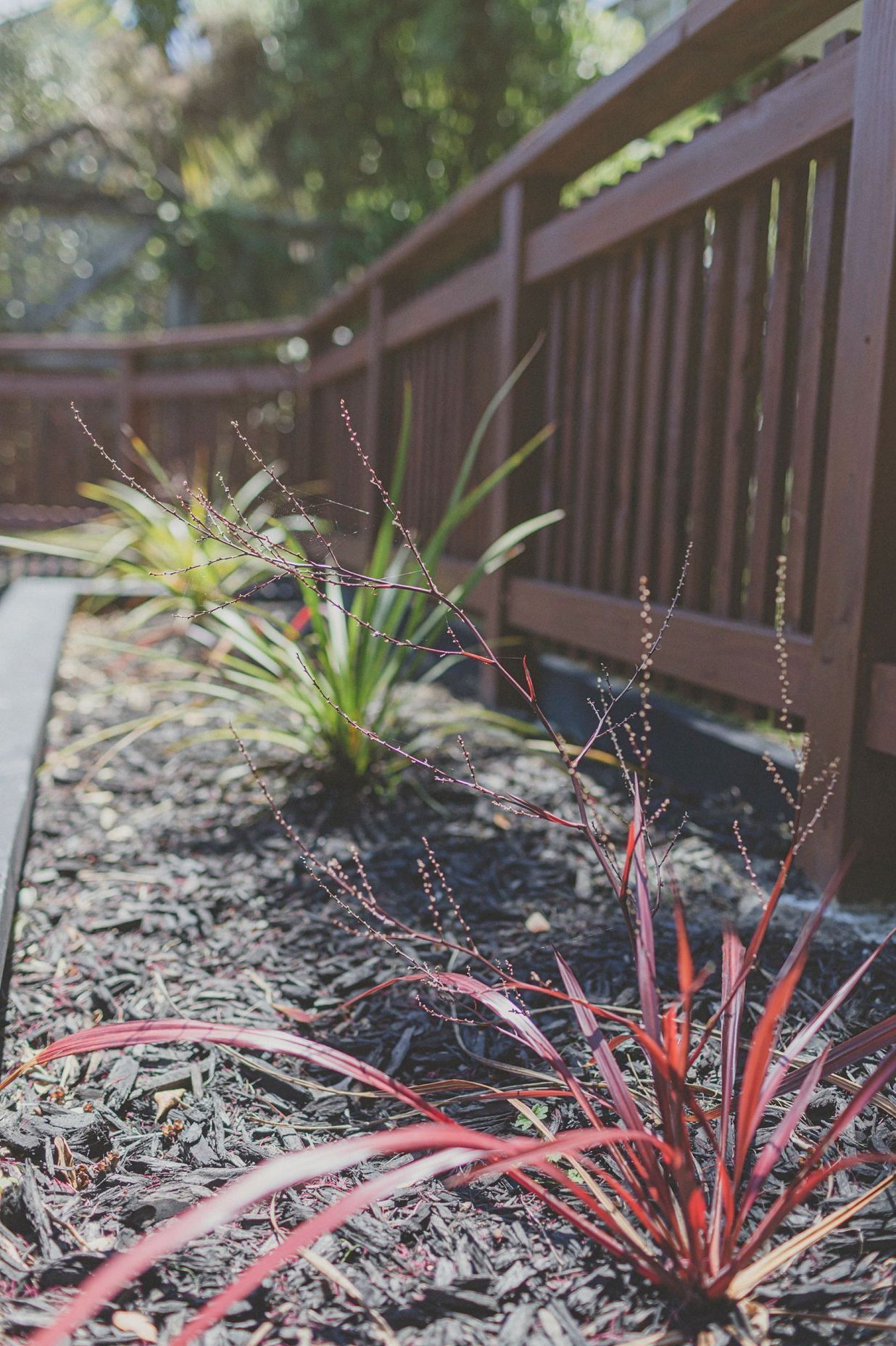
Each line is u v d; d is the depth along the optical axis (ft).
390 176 34.45
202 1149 4.12
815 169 7.42
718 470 8.55
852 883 6.24
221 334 23.75
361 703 8.22
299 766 8.79
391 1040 4.92
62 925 6.10
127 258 32.01
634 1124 3.34
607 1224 3.34
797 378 7.32
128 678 12.66
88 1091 4.52
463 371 13.64
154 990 5.37
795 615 7.20
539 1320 3.18
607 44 33.30
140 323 34.42
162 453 25.55
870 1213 3.53
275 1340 3.12
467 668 12.41
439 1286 3.33
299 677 8.47
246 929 6.07
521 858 6.99
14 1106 4.38
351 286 18.15
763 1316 3.13
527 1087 4.46
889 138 5.82
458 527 13.93
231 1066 4.73
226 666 12.82
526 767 8.98
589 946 5.68
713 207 8.25
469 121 33.01
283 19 33.55
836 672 6.30
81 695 11.82
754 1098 3.21
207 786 8.59
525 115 32.40
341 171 34.78
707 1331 3.09
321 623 8.09
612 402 9.92
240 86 34.76
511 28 30.53
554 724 10.81
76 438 25.98
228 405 24.35
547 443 11.20
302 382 22.70
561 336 11.05
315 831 7.55
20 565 20.08
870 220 5.99
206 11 34.47
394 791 8.27
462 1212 3.70
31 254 32.30
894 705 5.90
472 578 8.96
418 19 31.89
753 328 7.87
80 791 8.53
